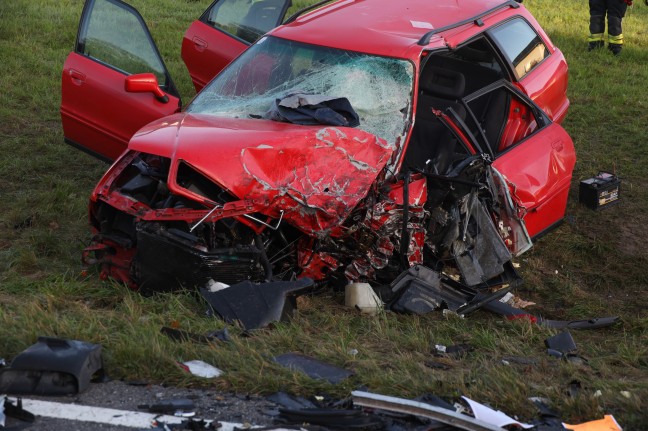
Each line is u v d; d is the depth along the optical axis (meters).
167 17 22.72
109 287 8.31
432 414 5.82
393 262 8.85
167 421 5.77
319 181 8.11
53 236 9.77
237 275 8.02
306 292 8.13
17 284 8.31
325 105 9.06
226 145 7.99
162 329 7.18
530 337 8.07
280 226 8.36
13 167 12.24
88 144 10.75
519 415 6.16
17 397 5.93
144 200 8.48
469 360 7.35
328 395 6.27
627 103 16.83
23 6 22.12
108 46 10.47
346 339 7.47
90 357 6.18
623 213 12.06
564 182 10.36
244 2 12.41
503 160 9.72
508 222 9.38
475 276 8.98
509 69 11.34
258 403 6.11
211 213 7.70
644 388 6.73
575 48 21.53
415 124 10.67
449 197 8.96
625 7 20.80
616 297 9.90
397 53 9.87
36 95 15.41
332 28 10.57
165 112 9.77
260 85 10.01
